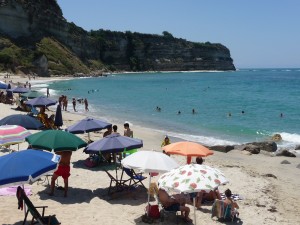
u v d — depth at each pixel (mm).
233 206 10602
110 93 72375
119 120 36594
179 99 62062
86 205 11195
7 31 132750
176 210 10117
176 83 115000
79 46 173125
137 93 73750
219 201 10570
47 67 127625
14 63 115000
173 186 8891
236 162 19688
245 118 40062
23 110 33656
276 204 12500
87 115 38875
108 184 13414
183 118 39500
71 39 166625
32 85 88375
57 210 10656
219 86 102125
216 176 9211
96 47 192250
